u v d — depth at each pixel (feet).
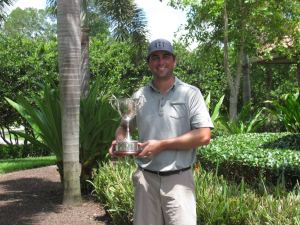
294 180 12.91
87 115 16.80
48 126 16.53
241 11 30.35
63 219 13.12
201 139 6.66
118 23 33.60
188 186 6.93
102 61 47.88
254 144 18.21
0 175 23.89
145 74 54.08
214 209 8.73
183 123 6.90
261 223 8.21
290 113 26.58
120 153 6.57
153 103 7.00
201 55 35.88
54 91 16.72
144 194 7.00
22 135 16.29
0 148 40.01
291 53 30.66
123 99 7.02
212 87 52.01
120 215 11.67
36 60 40.83
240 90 60.34
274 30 29.84
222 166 15.17
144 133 7.04
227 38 30.86
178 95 6.93
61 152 16.25
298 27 32.04
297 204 8.83
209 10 29.17
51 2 29.58
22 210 14.33
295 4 29.99
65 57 14.01
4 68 38.78
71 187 14.78
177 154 6.83
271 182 12.27
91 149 16.74
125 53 50.90
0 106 40.11
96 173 15.69
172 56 7.00
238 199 9.22
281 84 71.67
